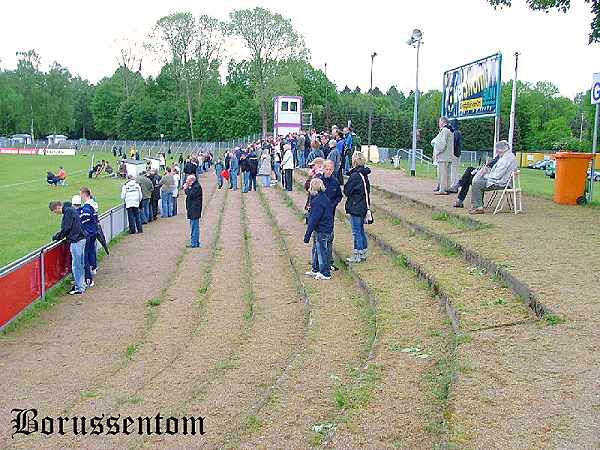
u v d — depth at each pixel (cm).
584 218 1447
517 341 702
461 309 845
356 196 1305
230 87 10331
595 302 795
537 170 6525
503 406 546
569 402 545
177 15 9281
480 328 764
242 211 2800
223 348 986
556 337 698
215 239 2134
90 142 10712
